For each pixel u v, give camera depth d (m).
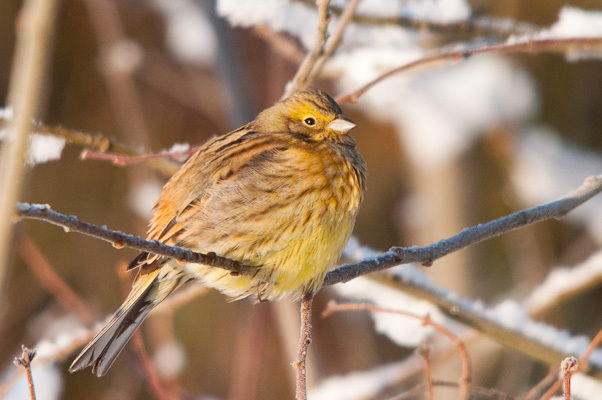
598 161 14.59
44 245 15.04
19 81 4.04
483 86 13.41
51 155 7.73
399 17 8.47
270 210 6.86
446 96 13.29
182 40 13.09
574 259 14.88
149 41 15.31
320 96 7.58
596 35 7.57
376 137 17.27
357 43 9.48
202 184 7.03
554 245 15.49
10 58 15.27
